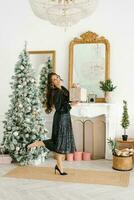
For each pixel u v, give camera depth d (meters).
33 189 3.70
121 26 5.69
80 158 5.55
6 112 5.60
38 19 6.06
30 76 5.13
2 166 4.95
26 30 6.12
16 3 6.16
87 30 5.86
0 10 6.20
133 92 5.63
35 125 5.05
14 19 6.18
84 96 5.32
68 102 4.39
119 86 5.69
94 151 5.84
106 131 5.56
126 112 5.33
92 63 5.80
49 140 4.42
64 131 4.29
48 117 5.87
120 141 5.23
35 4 3.57
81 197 3.40
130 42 5.65
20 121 5.02
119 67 5.70
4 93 6.20
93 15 5.82
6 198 3.35
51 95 4.38
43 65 6.00
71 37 5.94
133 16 5.64
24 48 5.68
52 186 3.83
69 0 3.50
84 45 5.84
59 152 4.28
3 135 5.64
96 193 3.55
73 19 3.71
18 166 4.96
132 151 4.86
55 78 4.35
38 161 5.13
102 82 5.63
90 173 4.52
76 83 5.87
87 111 5.58
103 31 5.78
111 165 5.09
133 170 4.75
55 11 3.62
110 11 5.74
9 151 5.16
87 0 3.54
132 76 5.64
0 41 6.20
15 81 5.14
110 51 5.73
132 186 3.85
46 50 6.02
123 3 5.69
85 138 5.93
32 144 4.67
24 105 5.04
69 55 5.89
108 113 5.51
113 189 3.71
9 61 6.20
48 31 6.02
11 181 4.04
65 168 4.84
